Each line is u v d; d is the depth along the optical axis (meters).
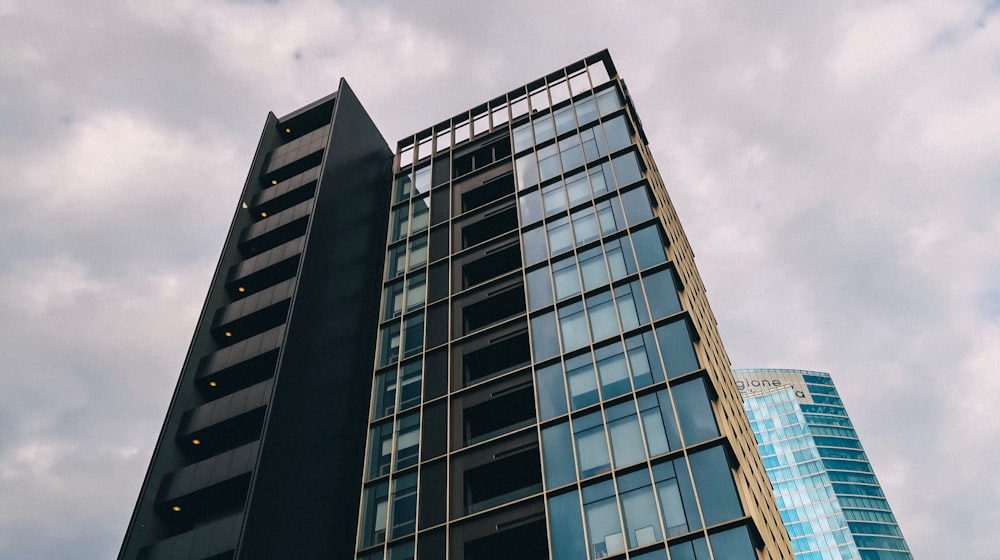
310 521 38.62
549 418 37.72
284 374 42.16
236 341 49.84
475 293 47.91
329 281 50.22
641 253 43.06
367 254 56.03
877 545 155.62
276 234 54.84
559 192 50.84
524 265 46.97
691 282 52.69
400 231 57.25
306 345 45.00
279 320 48.56
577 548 31.81
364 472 40.97
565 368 39.50
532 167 54.50
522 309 47.62
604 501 32.91
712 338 52.75
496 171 56.56
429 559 34.88
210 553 34.69
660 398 35.47
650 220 44.38
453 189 57.84
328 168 56.66
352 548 39.94
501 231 53.53
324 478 41.03
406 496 38.53
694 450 32.66
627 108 56.72
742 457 37.41
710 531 29.69
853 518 160.12
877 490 167.00
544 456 36.09
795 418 180.25
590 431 36.00
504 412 41.19
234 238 55.66
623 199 47.19
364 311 52.03
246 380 46.25
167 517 39.69
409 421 42.44
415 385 44.38
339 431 44.03
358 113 65.69
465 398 41.56
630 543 30.95
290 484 38.59
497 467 37.72
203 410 43.41
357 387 47.44
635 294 41.06
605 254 44.44
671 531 30.52
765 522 38.16
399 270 53.66
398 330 48.91
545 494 34.38
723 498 30.52
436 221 55.88
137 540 37.53
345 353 48.00
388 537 36.97
